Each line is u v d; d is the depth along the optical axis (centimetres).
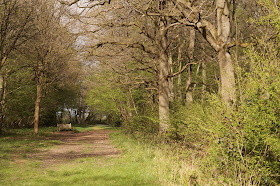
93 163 964
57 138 2120
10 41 1914
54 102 3547
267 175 536
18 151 1279
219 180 594
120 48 1573
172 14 1177
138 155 1036
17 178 728
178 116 1327
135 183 633
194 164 780
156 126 1609
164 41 1568
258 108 544
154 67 1731
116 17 1442
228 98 675
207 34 1011
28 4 1869
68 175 771
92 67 1947
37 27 2050
